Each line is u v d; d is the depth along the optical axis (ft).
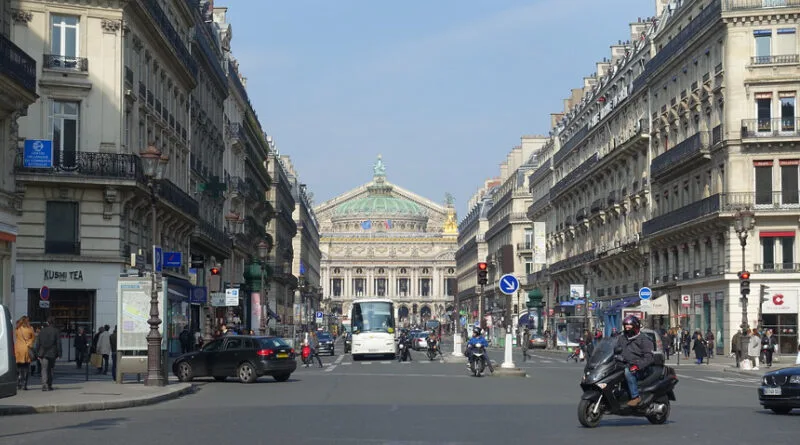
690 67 237.86
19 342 106.63
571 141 368.68
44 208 162.50
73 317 164.55
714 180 220.84
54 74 161.99
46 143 147.74
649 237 260.21
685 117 240.73
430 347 233.55
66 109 163.94
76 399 93.50
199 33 240.12
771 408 86.99
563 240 382.42
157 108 192.85
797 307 207.82
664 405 74.59
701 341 196.34
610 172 311.88
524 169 486.79
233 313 271.90
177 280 197.67
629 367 72.13
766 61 209.77
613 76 314.55
